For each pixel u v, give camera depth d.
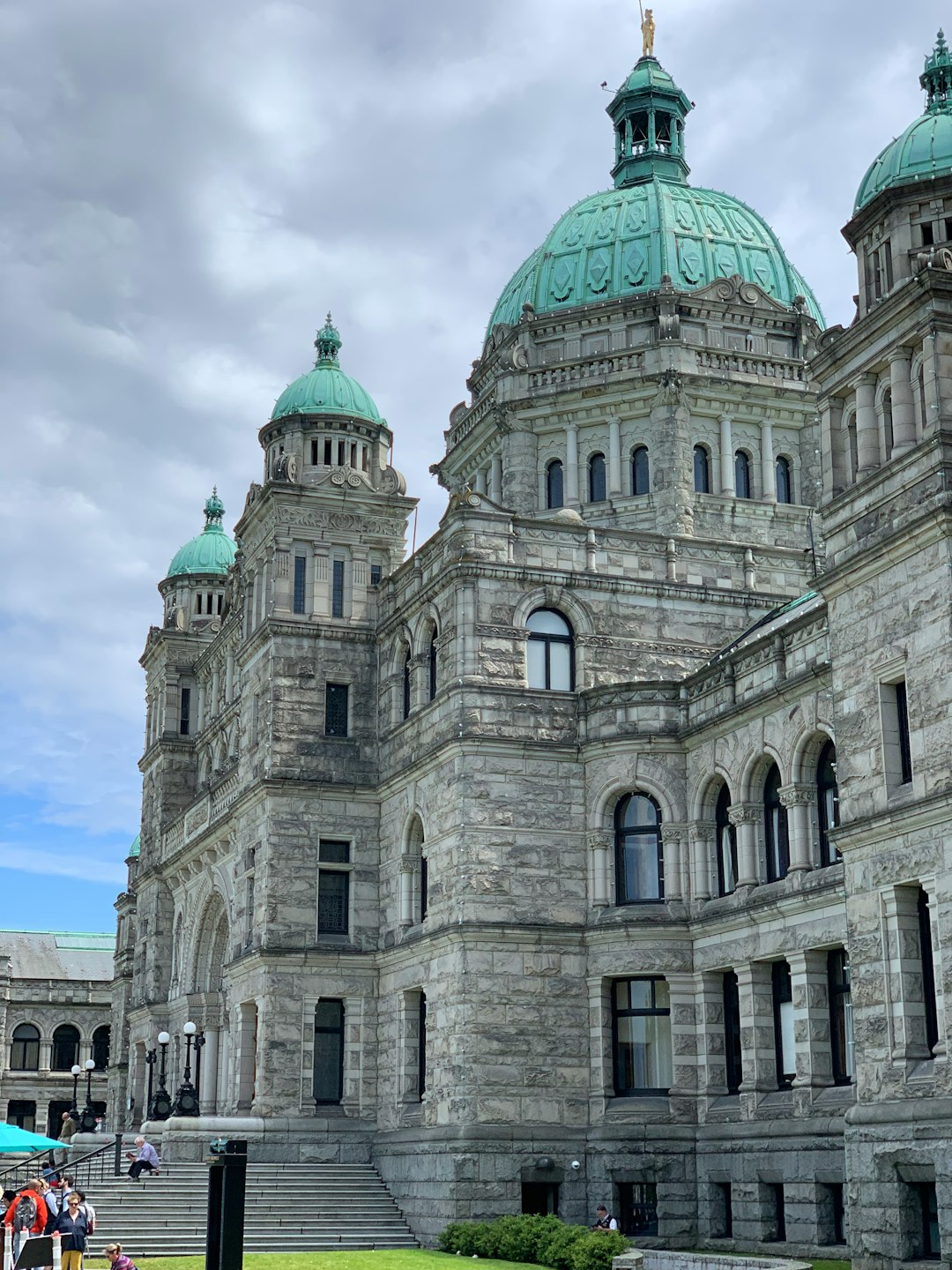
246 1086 54.38
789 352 66.19
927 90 41.00
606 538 52.12
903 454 34.06
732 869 46.00
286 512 57.19
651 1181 44.78
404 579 55.12
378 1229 47.09
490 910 47.31
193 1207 45.97
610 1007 47.22
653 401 63.91
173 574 83.94
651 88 75.56
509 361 66.44
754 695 44.22
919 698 33.28
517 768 48.66
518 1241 40.00
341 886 54.88
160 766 78.25
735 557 53.84
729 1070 45.22
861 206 37.59
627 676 50.72
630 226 68.38
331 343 63.50
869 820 34.03
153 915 76.12
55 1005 118.94
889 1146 32.28
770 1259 32.94
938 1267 30.66
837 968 41.00
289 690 55.62
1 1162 77.56
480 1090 45.97
